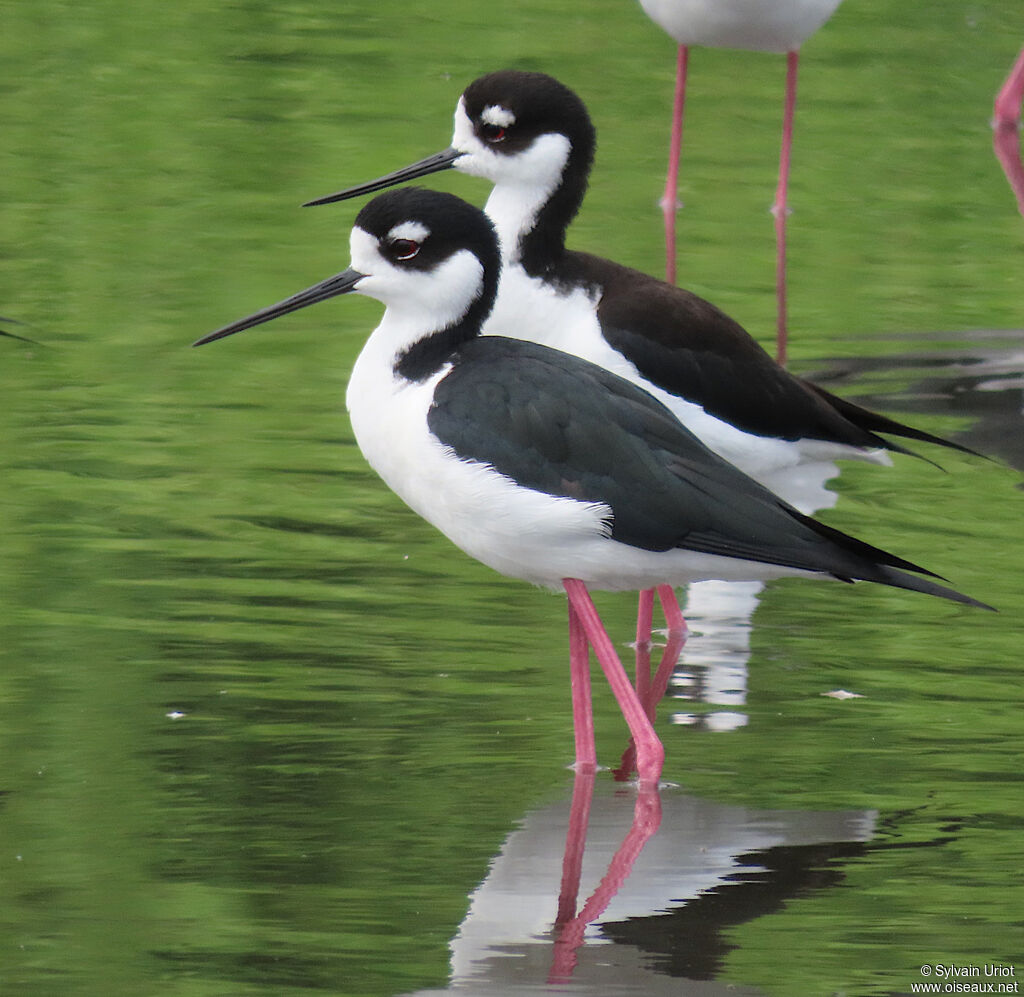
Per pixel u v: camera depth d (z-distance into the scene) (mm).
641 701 9844
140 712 9406
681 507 8992
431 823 8406
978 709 9750
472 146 12461
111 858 8016
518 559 9234
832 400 12375
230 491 12430
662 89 22562
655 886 7879
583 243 17422
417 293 9453
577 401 9117
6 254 16641
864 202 19219
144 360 14602
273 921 7543
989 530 12125
